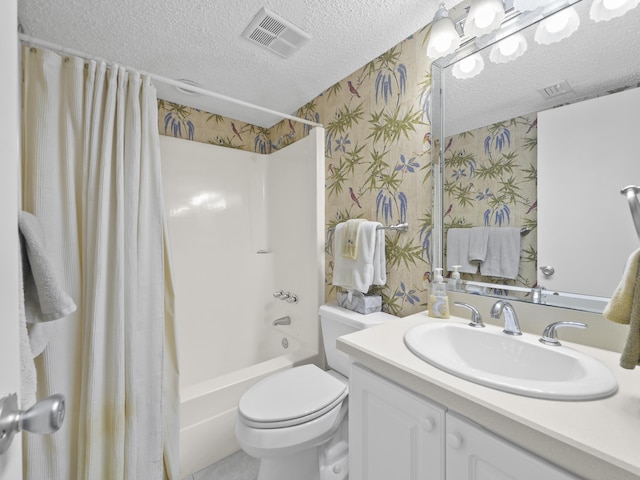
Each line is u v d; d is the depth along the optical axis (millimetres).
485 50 1123
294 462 1187
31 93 1021
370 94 1561
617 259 828
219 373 2104
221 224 2174
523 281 1013
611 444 474
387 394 823
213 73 1657
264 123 2426
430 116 1281
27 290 694
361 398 906
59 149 1047
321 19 1246
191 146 2057
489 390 640
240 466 1401
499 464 585
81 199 1088
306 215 1949
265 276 2346
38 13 1176
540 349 838
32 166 1003
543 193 968
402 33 1345
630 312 583
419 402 738
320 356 1805
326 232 1870
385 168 1486
